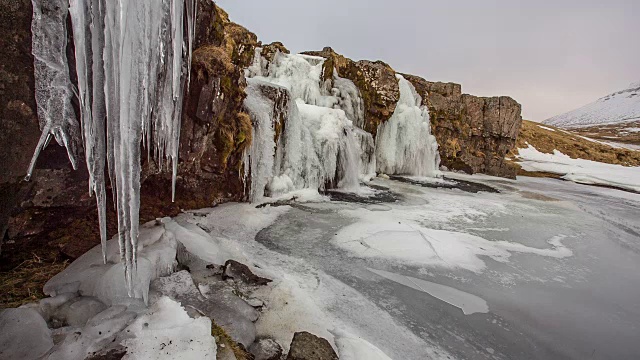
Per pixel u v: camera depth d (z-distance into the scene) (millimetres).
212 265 3578
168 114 3510
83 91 1971
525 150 28312
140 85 2297
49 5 2051
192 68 4645
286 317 3033
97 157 2113
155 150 3654
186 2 3766
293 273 4176
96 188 2156
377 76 13031
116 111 2104
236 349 2219
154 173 4586
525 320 3727
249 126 6344
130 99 2207
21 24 2033
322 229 5867
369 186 10891
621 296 4438
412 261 4883
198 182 5676
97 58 1960
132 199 2283
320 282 4020
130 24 2145
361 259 4812
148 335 1908
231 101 5816
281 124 7793
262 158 7020
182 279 3012
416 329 3354
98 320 2055
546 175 20484
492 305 3971
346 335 2961
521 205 9758
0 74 1996
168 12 2617
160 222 3797
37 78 2121
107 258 2742
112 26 2004
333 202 8086
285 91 7902
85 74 1962
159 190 5141
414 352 2990
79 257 2875
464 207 8844
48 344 1820
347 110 12195
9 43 2002
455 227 6840
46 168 2852
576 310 4016
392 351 2945
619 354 3287
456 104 16594
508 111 16797
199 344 1928
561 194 13234
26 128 2160
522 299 4168
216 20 5754
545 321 3740
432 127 15953
